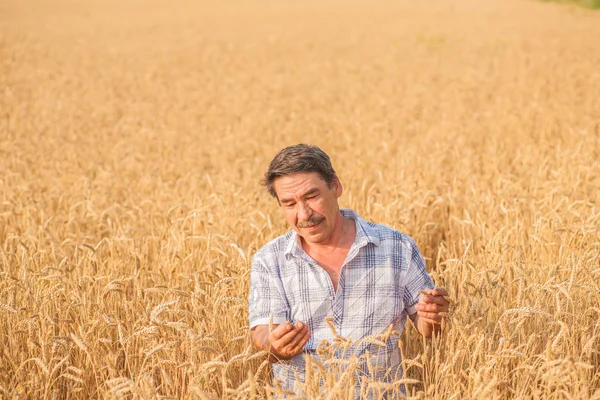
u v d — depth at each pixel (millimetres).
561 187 5840
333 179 2941
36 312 3523
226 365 2723
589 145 8133
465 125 10648
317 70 19234
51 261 4719
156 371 3441
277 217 5812
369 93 14898
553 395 2693
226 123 12156
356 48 23922
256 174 7891
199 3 49750
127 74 19391
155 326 3016
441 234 5930
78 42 27062
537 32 25391
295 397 2453
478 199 5965
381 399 2717
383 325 2979
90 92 15969
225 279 3402
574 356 2979
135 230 5527
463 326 2971
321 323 3000
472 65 18516
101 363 3383
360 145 9594
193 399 2805
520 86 13773
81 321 3578
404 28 29906
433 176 7297
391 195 6207
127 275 4242
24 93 15898
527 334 3348
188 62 21656
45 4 48500
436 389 2826
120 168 8492
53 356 3332
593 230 4352
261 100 14492
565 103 11641
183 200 6535
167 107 14000
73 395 3305
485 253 4547
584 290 3572
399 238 3039
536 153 7918
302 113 12656
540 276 3865
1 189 6926
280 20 36031
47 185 7418
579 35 23750
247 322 3768
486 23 30438
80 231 5719
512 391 2885
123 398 2945
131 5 48406
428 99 13539
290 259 3008
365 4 45688
